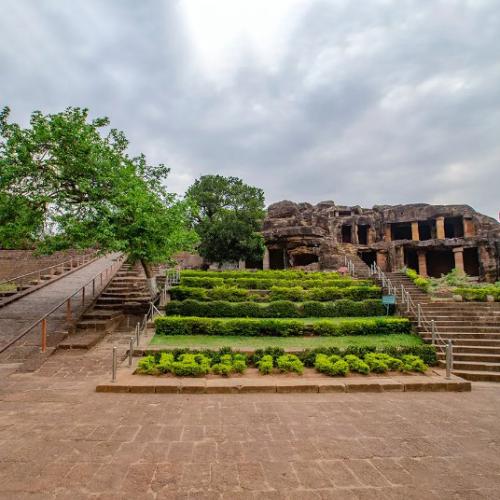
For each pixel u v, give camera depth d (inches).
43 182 574.2
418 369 384.8
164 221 569.0
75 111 579.8
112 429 229.1
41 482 164.4
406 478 171.9
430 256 1632.6
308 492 159.0
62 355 436.1
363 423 246.8
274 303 629.3
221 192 1536.7
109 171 585.3
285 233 1387.8
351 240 1744.6
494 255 1326.3
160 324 530.6
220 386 320.5
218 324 534.6
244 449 201.9
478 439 220.7
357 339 522.3
